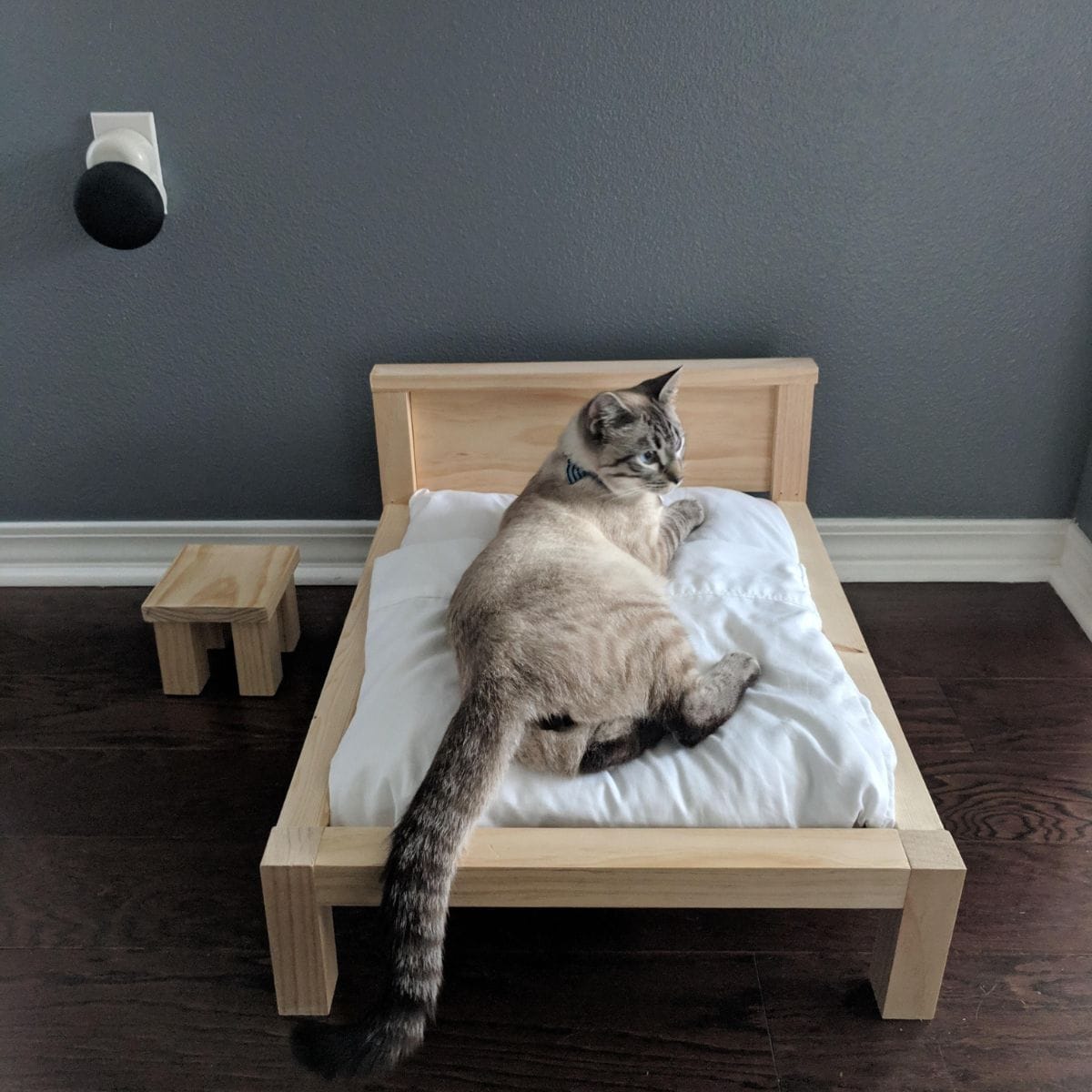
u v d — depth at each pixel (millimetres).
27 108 2100
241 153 2143
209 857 1837
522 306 2291
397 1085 1493
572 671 1568
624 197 2184
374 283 2268
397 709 1643
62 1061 1524
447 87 2088
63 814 1923
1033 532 2500
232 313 2295
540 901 1486
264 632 2115
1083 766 2004
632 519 1885
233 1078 1502
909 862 1449
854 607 2451
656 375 2205
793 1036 1551
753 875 1453
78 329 2309
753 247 2227
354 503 2506
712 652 1766
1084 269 2234
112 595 2518
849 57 2055
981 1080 1491
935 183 2162
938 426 2402
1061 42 2037
